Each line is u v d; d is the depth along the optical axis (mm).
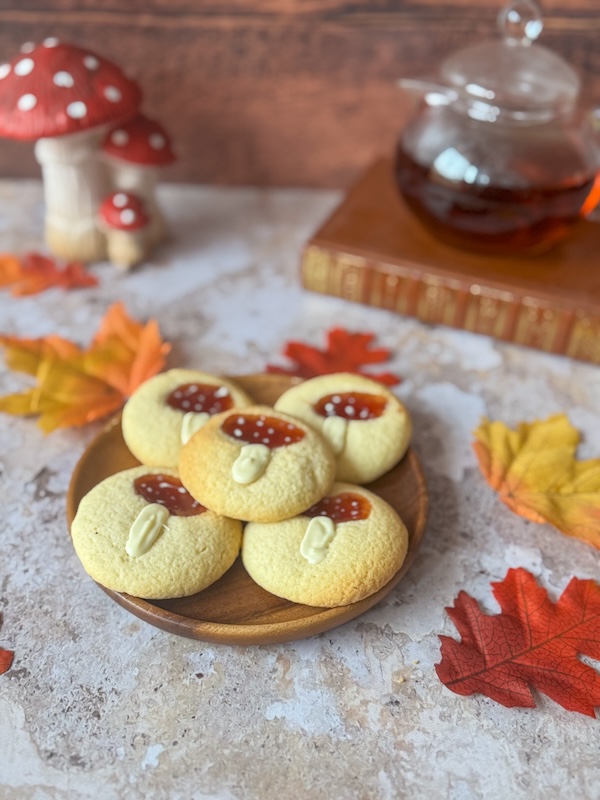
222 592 327
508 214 434
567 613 339
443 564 360
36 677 320
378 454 367
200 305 499
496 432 414
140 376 431
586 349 457
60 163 477
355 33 524
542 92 427
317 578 314
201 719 309
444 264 469
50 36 537
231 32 527
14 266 512
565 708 311
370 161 581
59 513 378
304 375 447
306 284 506
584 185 436
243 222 571
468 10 509
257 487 328
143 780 293
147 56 541
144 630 335
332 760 300
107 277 518
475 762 300
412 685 320
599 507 375
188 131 573
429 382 450
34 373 437
